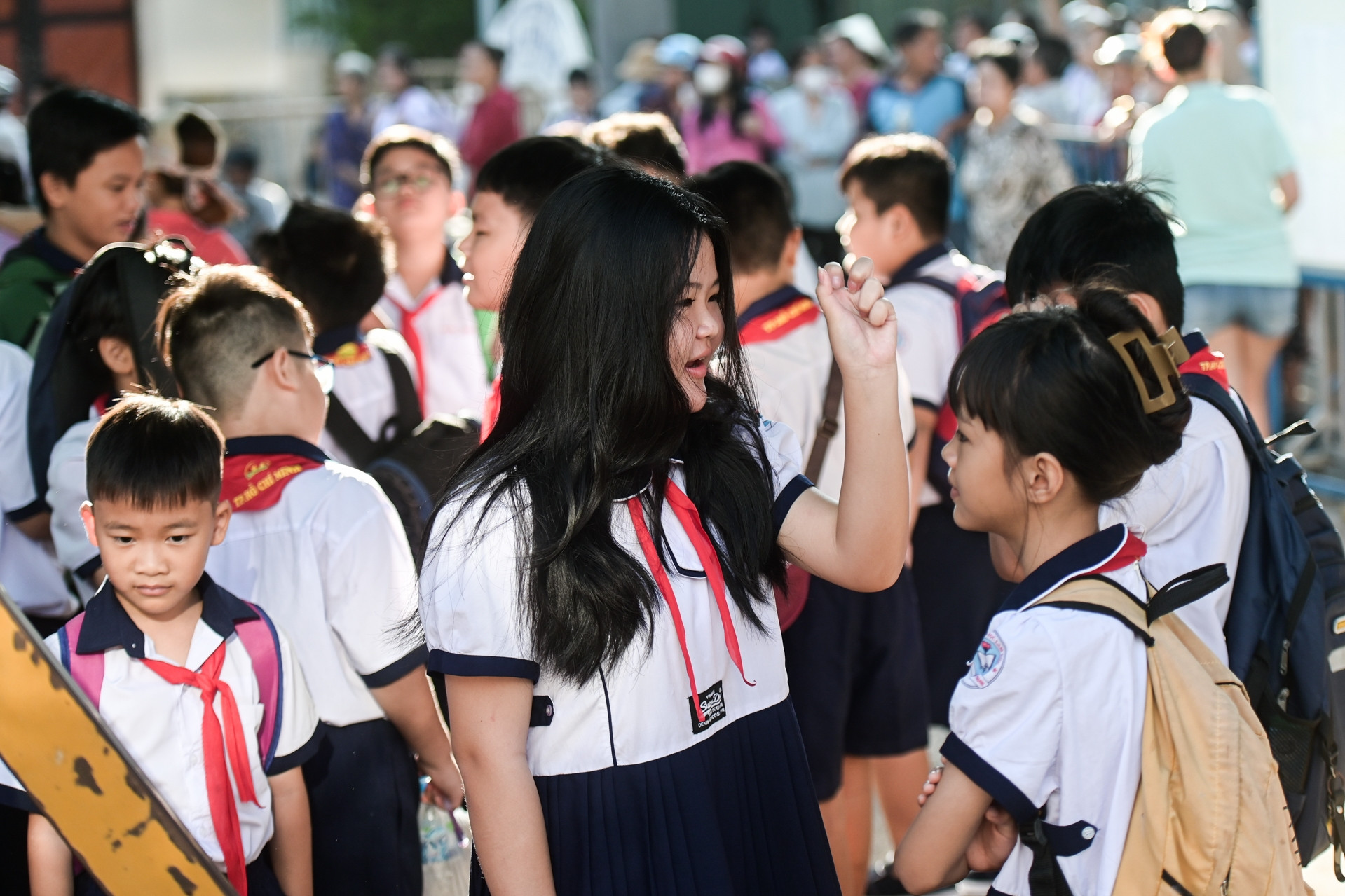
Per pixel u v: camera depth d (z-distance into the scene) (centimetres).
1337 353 795
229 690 267
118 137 431
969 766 237
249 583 308
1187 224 693
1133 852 231
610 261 212
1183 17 696
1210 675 243
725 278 233
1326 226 754
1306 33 741
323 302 403
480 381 528
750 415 242
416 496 365
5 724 197
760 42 1888
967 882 353
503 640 209
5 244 522
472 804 212
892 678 394
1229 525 288
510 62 1909
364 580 306
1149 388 244
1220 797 229
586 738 213
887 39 2238
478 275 388
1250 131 676
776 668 236
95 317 350
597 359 212
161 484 251
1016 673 235
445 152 539
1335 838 282
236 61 1861
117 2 1364
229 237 649
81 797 200
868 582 228
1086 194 324
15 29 1345
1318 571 289
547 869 208
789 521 236
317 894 314
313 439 324
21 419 365
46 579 377
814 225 1346
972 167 962
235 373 309
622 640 209
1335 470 802
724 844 220
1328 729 283
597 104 1702
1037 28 1393
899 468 223
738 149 1325
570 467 213
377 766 316
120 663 261
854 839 413
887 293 429
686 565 221
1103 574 242
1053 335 243
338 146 1647
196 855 206
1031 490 246
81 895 262
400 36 3850
